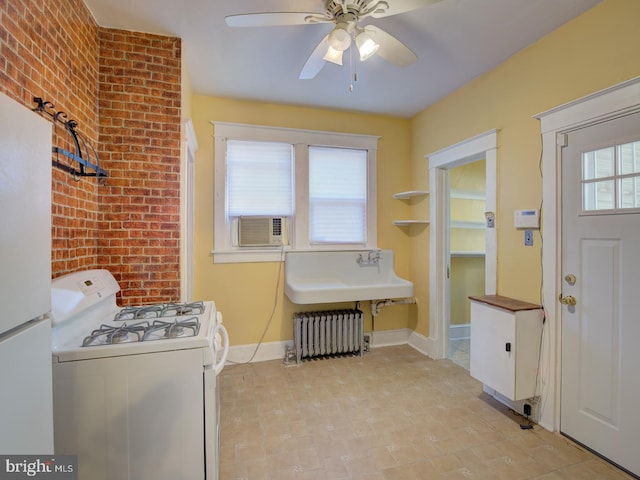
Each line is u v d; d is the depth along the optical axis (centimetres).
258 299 297
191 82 257
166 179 200
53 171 140
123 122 193
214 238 285
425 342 315
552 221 193
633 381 156
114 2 169
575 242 182
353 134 321
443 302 305
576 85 180
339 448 177
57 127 143
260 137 294
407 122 344
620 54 159
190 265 268
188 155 246
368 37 155
